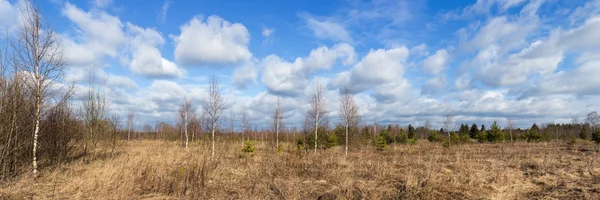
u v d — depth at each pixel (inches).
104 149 679.1
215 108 689.6
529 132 1349.7
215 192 354.0
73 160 575.8
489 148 959.6
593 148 901.2
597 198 316.5
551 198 323.3
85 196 327.9
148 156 621.3
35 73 394.6
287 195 336.8
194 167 442.3
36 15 387.5
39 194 331.3
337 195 335.3
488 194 341.4
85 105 623.2
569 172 461.7
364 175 450.6
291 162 566.6
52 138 512.4
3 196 316.5
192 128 1232.2
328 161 582.9
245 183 398.3
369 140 1101.7
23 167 429.1
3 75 400.8
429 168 473.4
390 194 341.4
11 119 409.4
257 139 1371.8
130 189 345.4
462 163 545.3
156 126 1724.9
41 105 424.2
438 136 1300.4
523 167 516.7
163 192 351.3
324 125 865.5
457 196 332.5
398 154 772.0
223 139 1077.8
